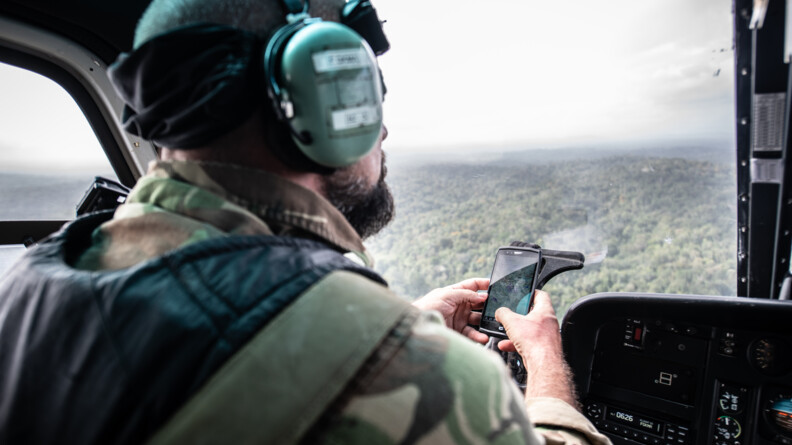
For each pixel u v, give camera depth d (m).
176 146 0.45
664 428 1.50
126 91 0.45
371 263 0.56
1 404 0.40
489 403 0.35
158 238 0.43
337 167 0.48
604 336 1.58
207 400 0.31
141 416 0.33
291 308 0.36
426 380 0.34
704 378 1.46
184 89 0.42
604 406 1.58
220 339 0.34
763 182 1.73
